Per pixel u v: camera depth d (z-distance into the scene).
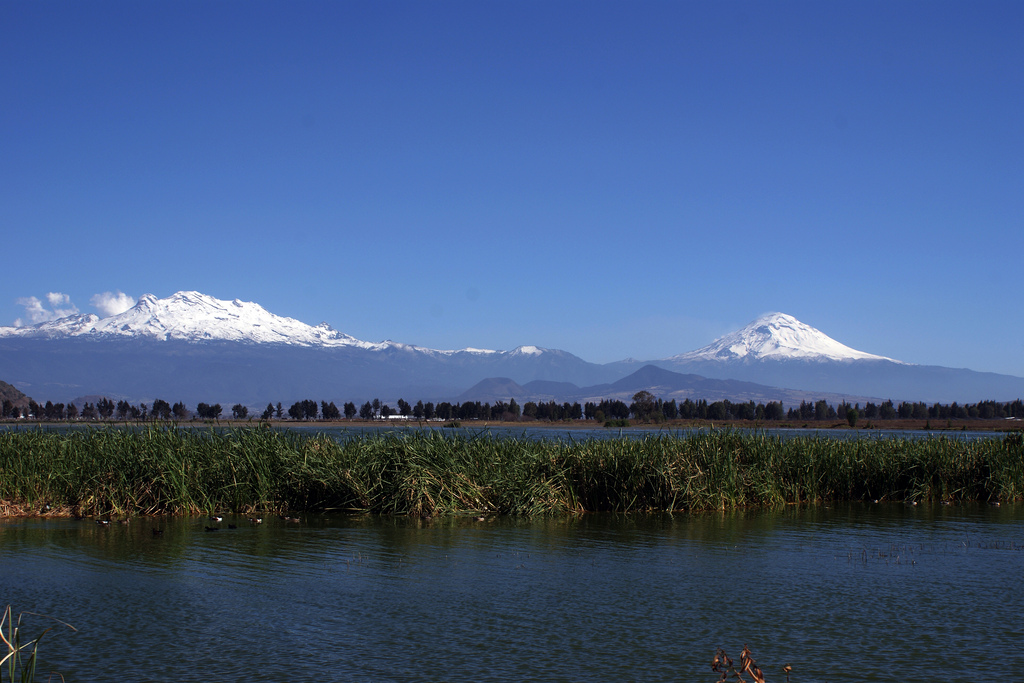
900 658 8.63
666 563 13.77
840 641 9.28
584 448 21.28
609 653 8.80
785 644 9.16
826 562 13.89
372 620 10.09
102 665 8.35
